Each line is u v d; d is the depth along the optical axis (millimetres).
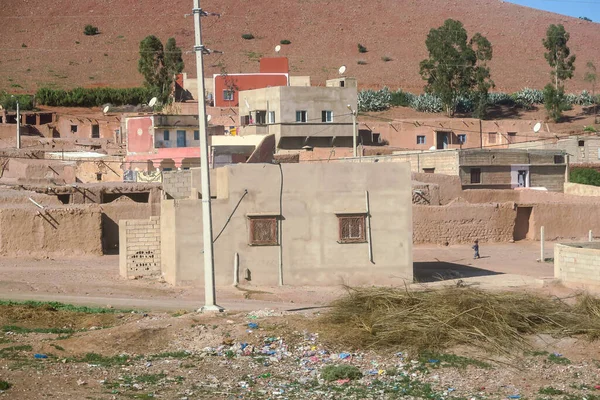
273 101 69562
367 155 65625
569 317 22328
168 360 19484
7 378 17312
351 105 71000
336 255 30844
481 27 164625
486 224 45969
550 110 107125
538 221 47625
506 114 110000
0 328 22188
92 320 23422
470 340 20781
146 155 57906
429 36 105750
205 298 26062
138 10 157750
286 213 30531
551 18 175250
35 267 34562
